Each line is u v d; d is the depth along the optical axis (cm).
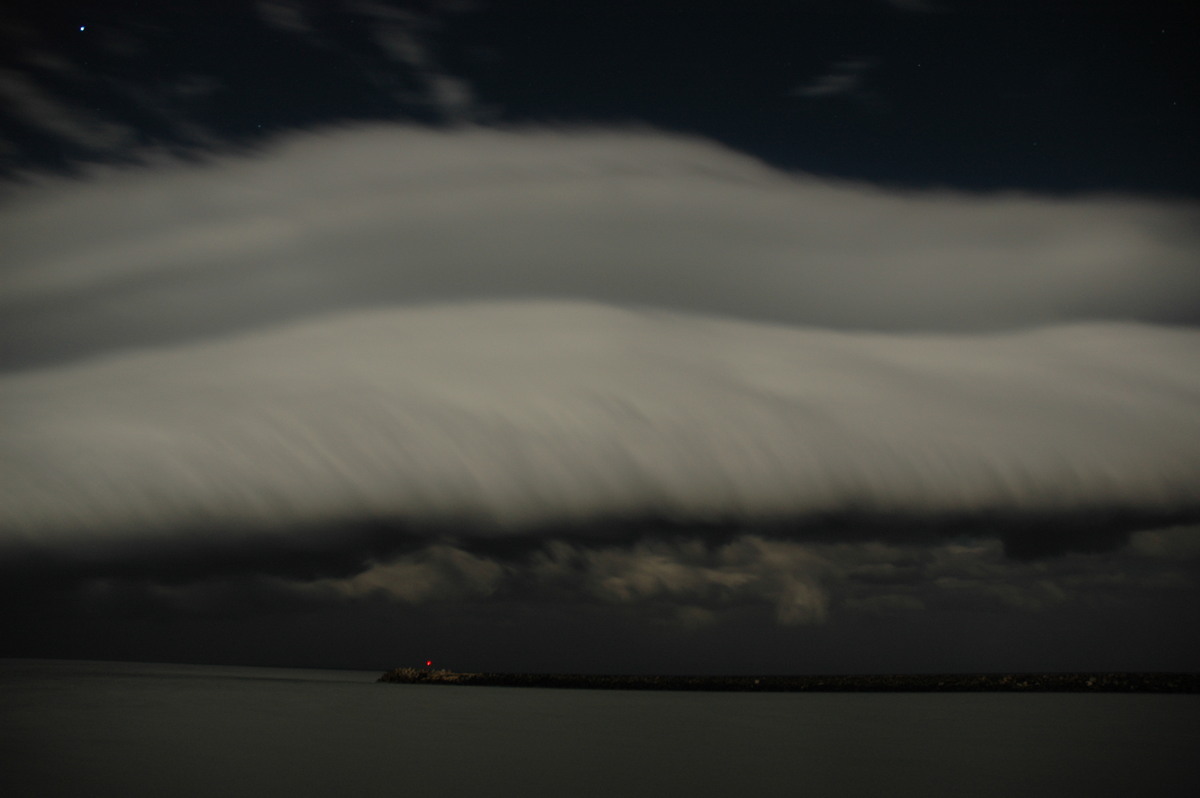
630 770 3017
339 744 3731
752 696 8031
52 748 3478
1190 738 4056
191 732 4169
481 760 3250
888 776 2894
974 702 6869
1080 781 2788
